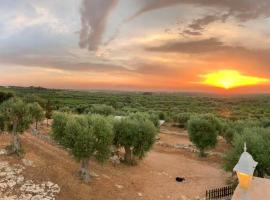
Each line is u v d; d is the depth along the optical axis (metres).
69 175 29.12
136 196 29.16
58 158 33.06
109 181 31.38
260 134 33.81
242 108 179.12
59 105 116.81
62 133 34.12
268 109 170.38
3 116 30.11
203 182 35.94
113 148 44.28
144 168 39.59
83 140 28.89
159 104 199.00
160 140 65.81
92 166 34.97
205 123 50.62
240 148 30.95
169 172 39.53
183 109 155.25
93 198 26.41
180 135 74.69
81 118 31.84
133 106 152.38
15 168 26.78
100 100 189.88
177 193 31.36
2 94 51.09
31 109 45.22
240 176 9.86
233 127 62.03
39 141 38.72
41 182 25.89
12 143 29.92
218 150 58.22
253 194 16.88
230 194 30.53
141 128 39.62
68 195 25.34
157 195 30.25
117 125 39.03
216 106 197.12
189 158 50.16
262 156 29.52
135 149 39.81
